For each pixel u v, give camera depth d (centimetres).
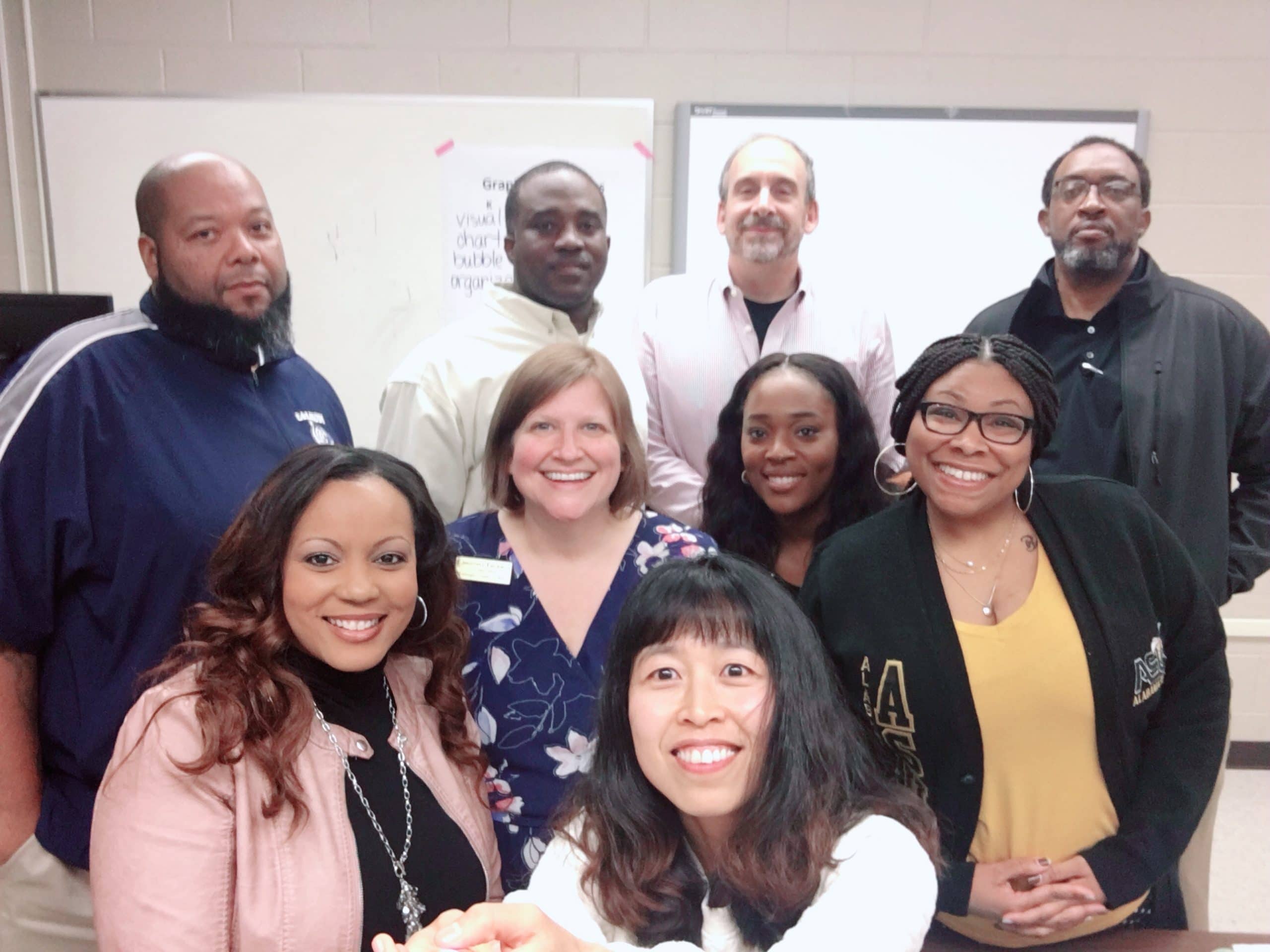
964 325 269
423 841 113
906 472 173
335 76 256
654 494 230
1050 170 216
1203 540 197
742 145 241
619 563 148
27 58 253
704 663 97
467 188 260
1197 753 130
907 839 99
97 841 101
